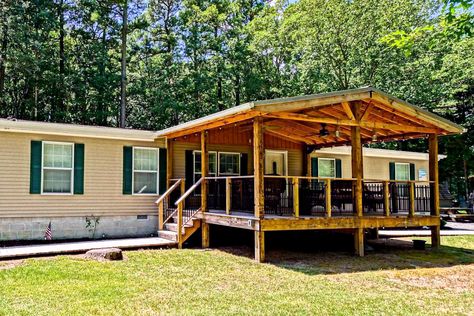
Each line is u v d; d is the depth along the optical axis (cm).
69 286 630
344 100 941
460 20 822
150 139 1235
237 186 1106
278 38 2541
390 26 2333
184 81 2294
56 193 1110
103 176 1176
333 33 2438
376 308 541
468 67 2283
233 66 2356
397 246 1140
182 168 1291
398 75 2395
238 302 560
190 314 505
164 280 684
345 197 1060
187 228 1056
